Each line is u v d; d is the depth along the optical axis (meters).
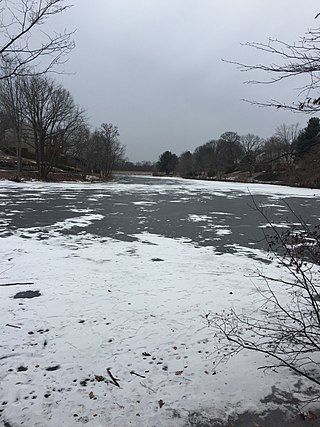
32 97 40.19
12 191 28.67
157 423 3.16
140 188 38.50
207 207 20.53
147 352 4.32
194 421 3.21
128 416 3.23
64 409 3.30
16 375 3.81
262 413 3.32
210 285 6.85
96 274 7.39
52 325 5.00
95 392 3.55
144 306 5.73
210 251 9.70
